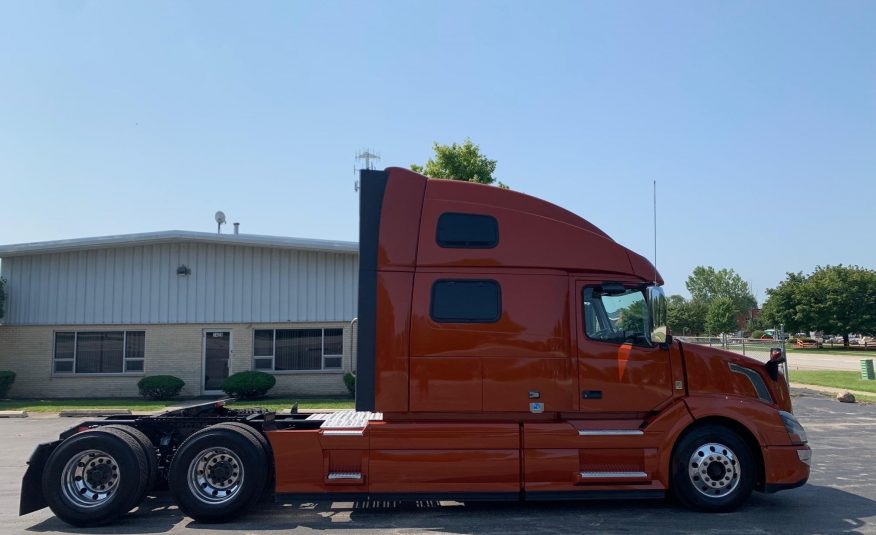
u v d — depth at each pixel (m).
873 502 8.11
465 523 7.23
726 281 102.94
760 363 7.92
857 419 16.94
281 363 24.05
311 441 7.40
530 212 7.88
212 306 24.05
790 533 6.73
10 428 16.67
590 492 7.41
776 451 7.51
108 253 24.27
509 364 7.57
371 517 7.55
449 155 31.16
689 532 6.79
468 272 7.69
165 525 7.32
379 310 7.61
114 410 19.81
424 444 7.38
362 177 7.85
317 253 24.30
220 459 7.46
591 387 7.61
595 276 7.82
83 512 7.19
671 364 7.75
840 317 70.75
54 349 24.14
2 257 24.31
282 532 6.94
